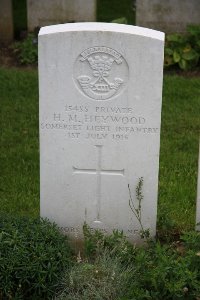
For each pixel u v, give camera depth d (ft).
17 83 13.52
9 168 10.41
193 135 11.50
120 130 8.18
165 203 9.45
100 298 7.40
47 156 8.32
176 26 15.30
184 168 10.41
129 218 8.52
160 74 7.93
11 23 15.92
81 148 8.27
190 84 13.52
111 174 8.37
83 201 8.49
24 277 7.57
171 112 12.35
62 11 15.62
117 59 7.92
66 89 8.06
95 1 15.51
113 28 7.91
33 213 9.26
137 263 7.73
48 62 7.97
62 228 8.61
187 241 7.90
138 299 7.27
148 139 8.18
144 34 7.85
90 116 8.14
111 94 8.05
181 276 7.39
